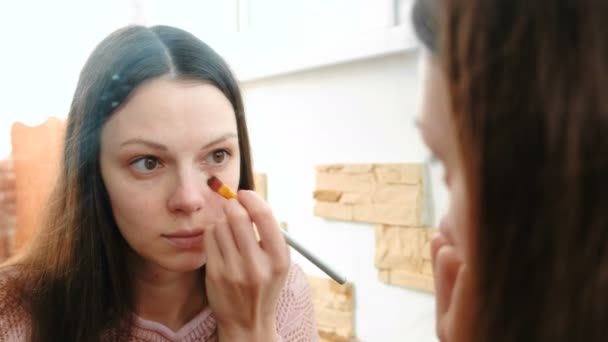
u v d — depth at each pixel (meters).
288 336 0.59
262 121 1.00
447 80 0.19
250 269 0.43
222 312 0.46
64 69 0.94
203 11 1.09
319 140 0.88
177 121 0.43
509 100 0.17
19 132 0.93
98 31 0.99
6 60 0.98
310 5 0.86
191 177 0.44
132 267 0.51
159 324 0.52
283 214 0.97
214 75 0.46
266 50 0.96
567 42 0.16
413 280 0.71
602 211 0.16
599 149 0.16
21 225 0.90
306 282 0.67
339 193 0.83
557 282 0.17
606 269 0.16
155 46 0.44
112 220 0.50
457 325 0.22
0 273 0.53
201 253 0.46
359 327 0.83
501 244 0.18
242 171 0.56
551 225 0.17
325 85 0.85
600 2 0.15
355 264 0.83
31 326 0.50
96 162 0.47
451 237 0.25
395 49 0.67
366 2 0.74
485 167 0.18
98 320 0.50
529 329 0.18
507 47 0.17
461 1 0.18
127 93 0.42
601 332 0.16
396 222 0.73
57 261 0.52
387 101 0.72
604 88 0.15
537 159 0.17
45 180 0.86
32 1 0.98
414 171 0.68
